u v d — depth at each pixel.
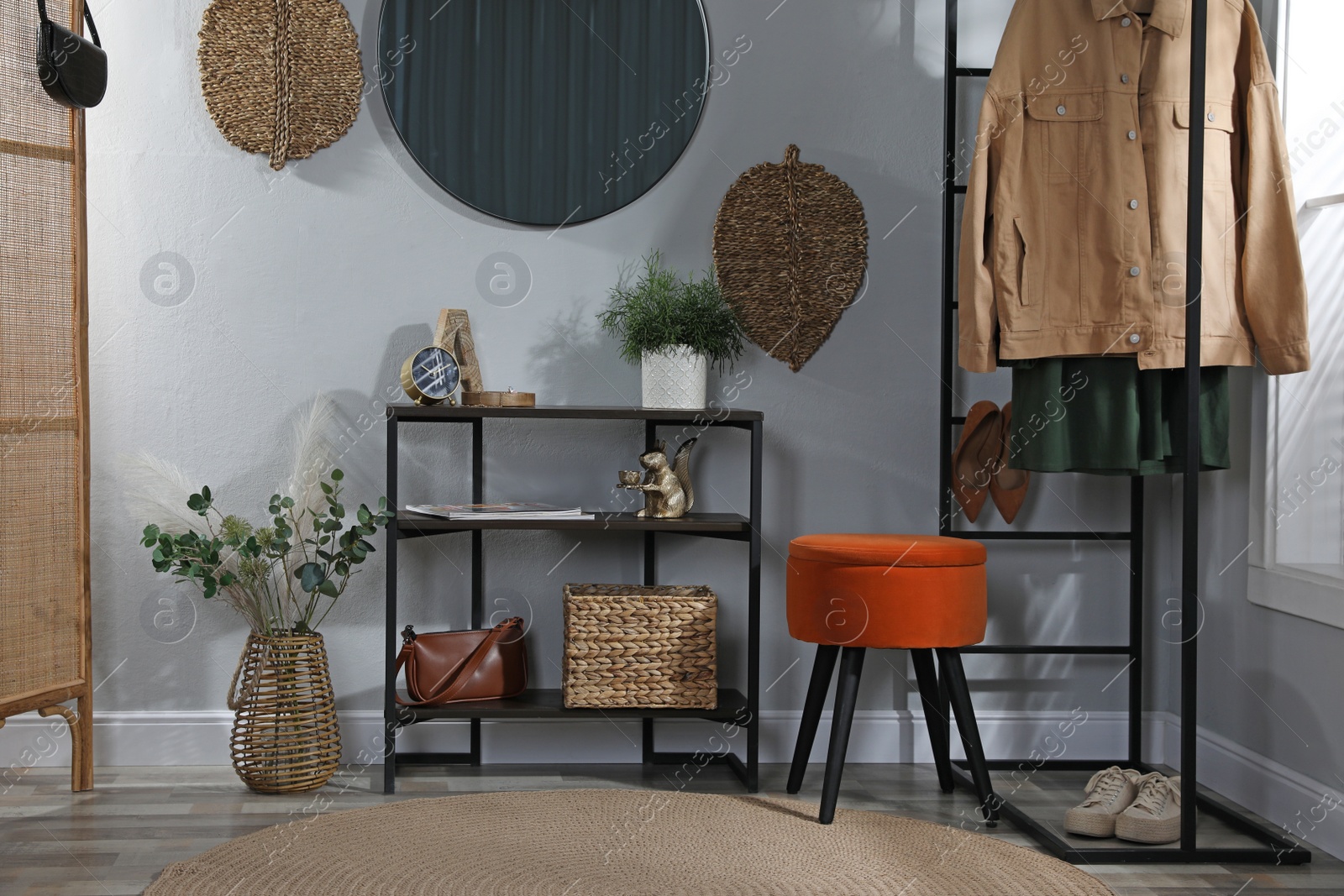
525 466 2.80
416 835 2.17
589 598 2.54
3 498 2.32
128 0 2.70
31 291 2.39
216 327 2.73
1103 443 2.39
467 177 2.78
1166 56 2.35
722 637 2.83
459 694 2.57
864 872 2.00
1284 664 2.37
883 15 2.85
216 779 2.58
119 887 1.92
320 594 2.66
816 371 2.85
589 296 2.81
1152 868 2.11
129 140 2.70
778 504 2.85
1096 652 2.76
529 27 2.79
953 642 2.22
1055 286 2.38
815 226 2.84
